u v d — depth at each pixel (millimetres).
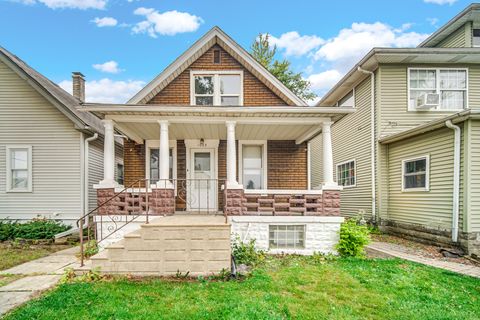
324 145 7102
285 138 9469
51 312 3521
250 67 8984
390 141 9523
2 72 10094
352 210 11844
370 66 10328
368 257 6453
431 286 4543
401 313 3619
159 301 3881
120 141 13242
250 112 6793
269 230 6809
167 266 5152
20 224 9086
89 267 5227
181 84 9000
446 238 7320
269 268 5445
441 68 10008
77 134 10070
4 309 3721
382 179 9938
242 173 9602
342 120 13023
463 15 10555
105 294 4090
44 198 9914
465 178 6879
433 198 7867
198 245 5203
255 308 3635
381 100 9984
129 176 9414
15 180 10062
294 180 9570
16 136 10008
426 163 8148
